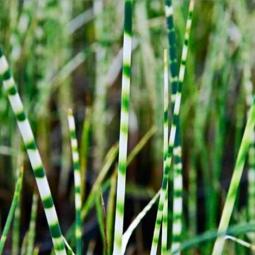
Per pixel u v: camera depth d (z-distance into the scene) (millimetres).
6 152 1814
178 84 840
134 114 2031
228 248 1294
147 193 1907
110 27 1992
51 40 1944
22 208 1786
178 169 882
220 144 1438
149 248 1750
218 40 1714
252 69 1996
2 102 1828
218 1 1793
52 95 2285
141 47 1829
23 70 1929
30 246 1083
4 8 1841
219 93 1683
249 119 802
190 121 1917
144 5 1790
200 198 1866
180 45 1608
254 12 1890
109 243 933
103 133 1942
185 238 1319
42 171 760
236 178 817
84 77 2359
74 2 2230
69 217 1876
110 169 1912
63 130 2000
